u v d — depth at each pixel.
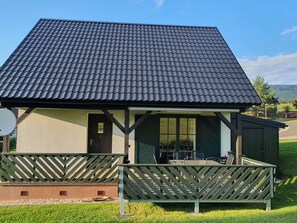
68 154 9.36
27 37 13.37
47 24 14.89
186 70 11.83
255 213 7.95
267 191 8.35
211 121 12.12
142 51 13.19
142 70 11.57
